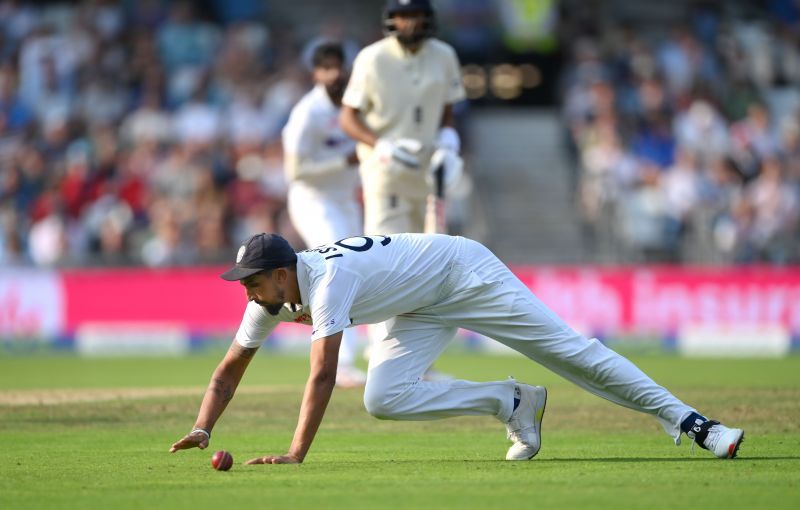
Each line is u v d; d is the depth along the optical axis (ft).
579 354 65.05
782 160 206.08
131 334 180.34
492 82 247.09
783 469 60.85
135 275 180.86
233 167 203.31
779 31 236.84
